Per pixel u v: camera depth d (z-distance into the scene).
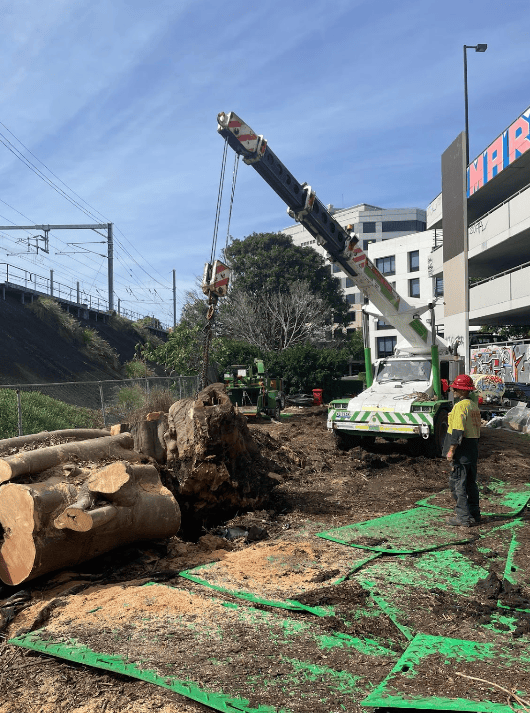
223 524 6.49
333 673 3.17
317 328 39.94
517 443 12.91
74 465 5.06
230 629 3.73
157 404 15.13
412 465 10.19
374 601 4.21
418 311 11.95
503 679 3.04
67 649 3.47
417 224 63.72
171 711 2.87
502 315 22.34
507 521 6.45
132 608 4.06
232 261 45.22
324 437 14.55
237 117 7.93
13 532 4.42
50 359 23.31
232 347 28.53
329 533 5.96
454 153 25.25
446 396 12.54
